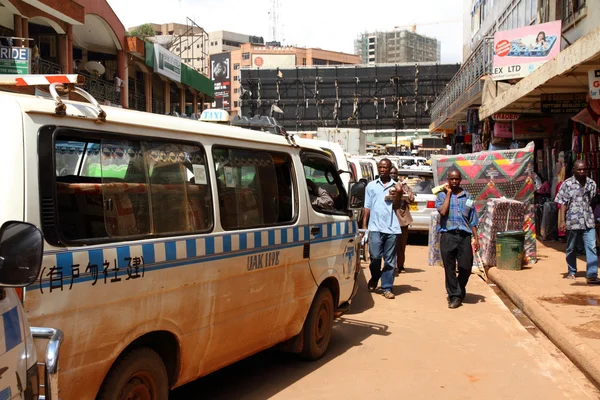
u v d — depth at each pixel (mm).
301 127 48375
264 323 5031
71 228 3244
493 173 11781
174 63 26656
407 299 9102
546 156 18531
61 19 16766
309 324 5859
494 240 11133
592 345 6039
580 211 9219
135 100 24406
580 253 12547
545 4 17156
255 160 5012
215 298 4348
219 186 4488
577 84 12383
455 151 34219
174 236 3955
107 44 21578
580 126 14414
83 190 3355
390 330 7352
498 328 7449
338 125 48156
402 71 47125
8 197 2941
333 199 6559
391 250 9070
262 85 48312
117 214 3566
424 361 6152
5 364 2127
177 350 4082
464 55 33062
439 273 11461
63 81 3594
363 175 14297
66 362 3174
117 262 3477
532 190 11617
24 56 10586
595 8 13383
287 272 5305
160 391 3936
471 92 19734
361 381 5547
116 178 3609
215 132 4543
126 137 3715
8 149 2990
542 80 12086
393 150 52250
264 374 5711
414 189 15883
